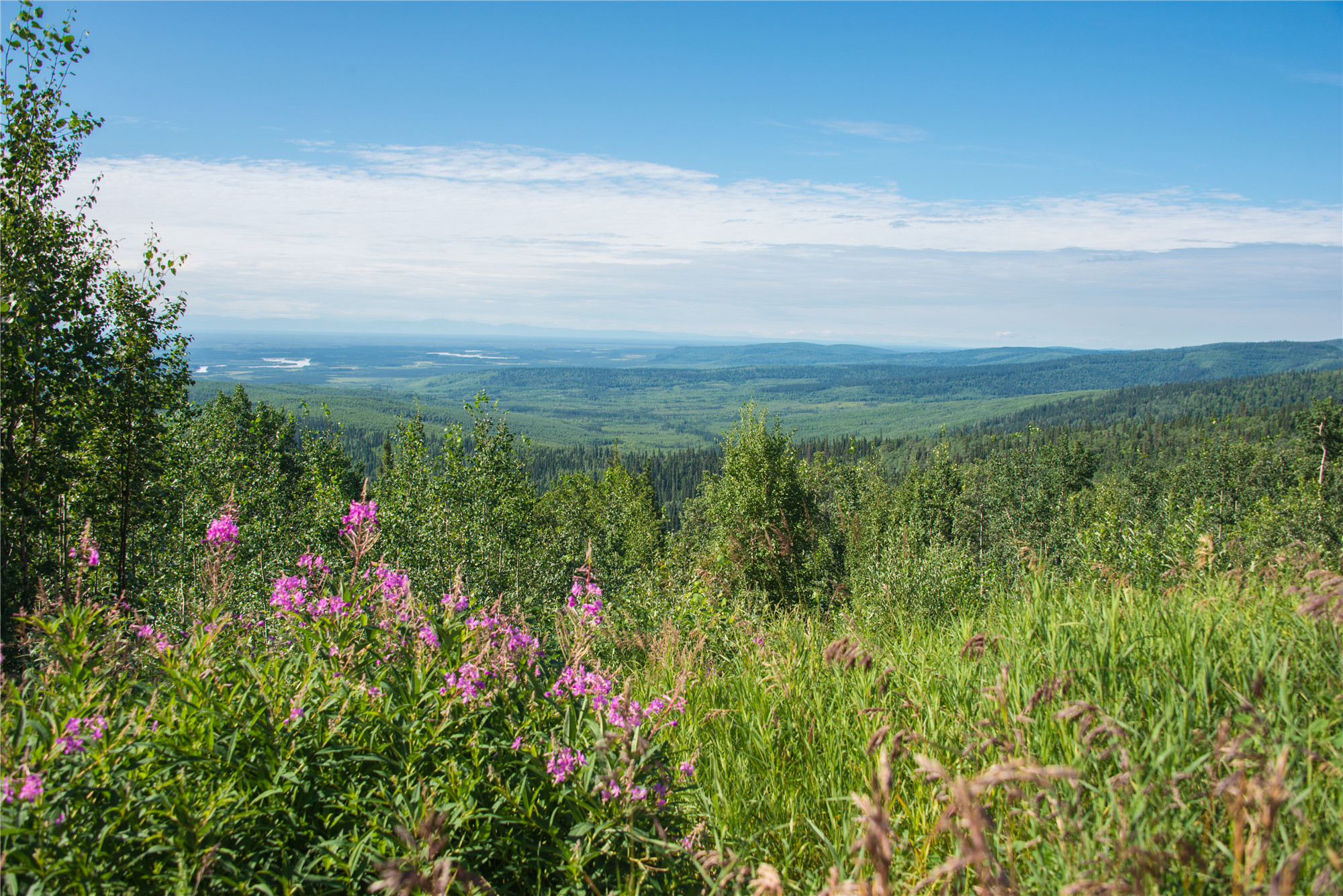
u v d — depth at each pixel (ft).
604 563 91.50
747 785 10.71
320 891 6.24
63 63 49.16
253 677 8.08
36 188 49.52
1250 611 12.84
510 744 7.79
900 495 165.58
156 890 5.83
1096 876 6.08
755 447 73.15
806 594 47.06
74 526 49.85
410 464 98.53
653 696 14.56
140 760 6.77
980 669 12.07
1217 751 6.85
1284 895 4.69
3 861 5.55
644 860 7.20
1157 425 610.24
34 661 9.58
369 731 7.58
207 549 12.19
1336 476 177.37
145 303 56.70
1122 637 11.60
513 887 7.11
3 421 46.29
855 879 6.40
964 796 5.32
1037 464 267.80
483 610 9.87
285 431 130.82
